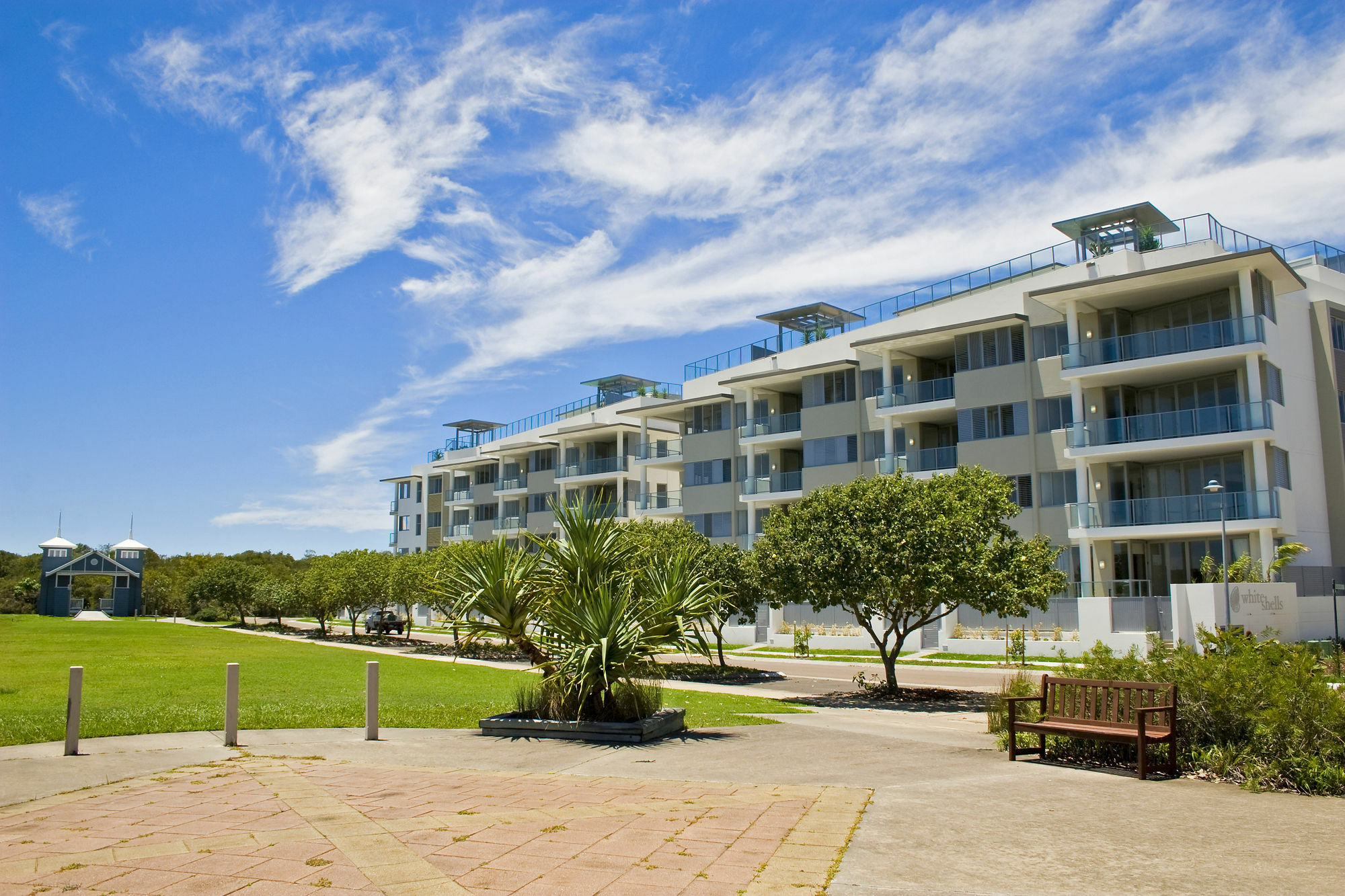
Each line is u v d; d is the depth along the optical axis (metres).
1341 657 13.00
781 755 10.68
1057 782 8.58
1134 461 34.34
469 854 5.92
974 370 38.44
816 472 45.12
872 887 5.20
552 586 13.45
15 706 14.95
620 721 12.56
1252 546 31.19
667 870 5.55
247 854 5.93
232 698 11.23
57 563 77.06
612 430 60.22
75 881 5.33
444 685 21.36
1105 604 31.14
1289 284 33.00
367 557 52.09
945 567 20.78
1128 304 34.53
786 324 52.28
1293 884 5.28
